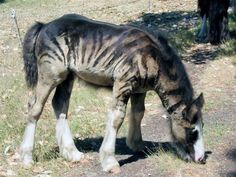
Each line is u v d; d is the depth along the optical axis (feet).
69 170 20.27
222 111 24.44
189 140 19.98
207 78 28.07
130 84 19.60
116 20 44.29
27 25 44.04
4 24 44.93
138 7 49.55
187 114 19.76
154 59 19.61
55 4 55.01
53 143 21.91
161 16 44.37
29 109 20.62
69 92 20.86
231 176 19.72
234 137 22.02
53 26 20.27
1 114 24.06
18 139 21.95
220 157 20.71
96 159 20.84
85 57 19.94
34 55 20.63
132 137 21.12
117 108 19.76
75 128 23.02
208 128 22.63
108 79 19.99
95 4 53.16
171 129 20.18
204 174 19.80
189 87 20.06
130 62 19.47
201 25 35.45
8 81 27.61
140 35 19.69
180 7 48.32
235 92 26.43
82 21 20.26
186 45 32.96
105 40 19.76
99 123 23.61
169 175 19.79
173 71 19.84
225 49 31.55
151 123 23.73
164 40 19.93
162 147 21.30
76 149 20.95
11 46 34.71
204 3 33.71
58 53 20.12
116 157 20.90
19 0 57.72
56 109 20.93
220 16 32.83
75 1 55.72
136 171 20.04
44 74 20.31
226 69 28.99
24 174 19.99
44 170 20.27
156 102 25.73
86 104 25.25
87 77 20.26
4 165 20.47
